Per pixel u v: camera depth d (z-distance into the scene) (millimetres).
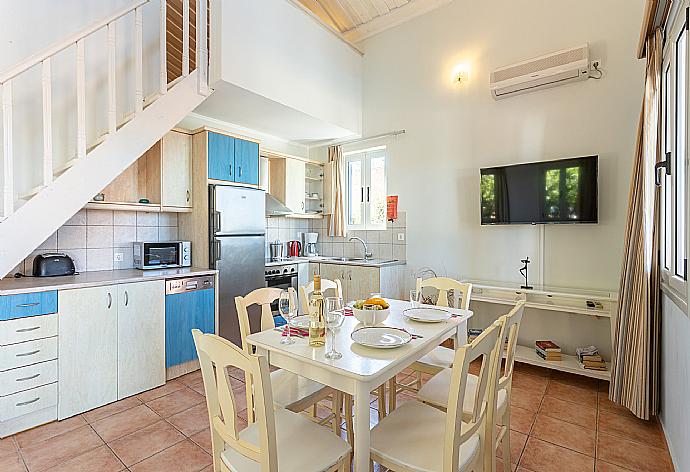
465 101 4055
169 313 3109
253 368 1104
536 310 3568
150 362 2939
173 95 3008
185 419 2463
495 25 3855
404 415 1587
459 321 2047
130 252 3535
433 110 4305
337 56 4496
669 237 2229
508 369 1742
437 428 1493
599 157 3229
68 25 3055
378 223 5012
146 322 2922
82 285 2551
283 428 1503
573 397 2793
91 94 3215
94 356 2607
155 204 3404
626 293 2502
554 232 3471
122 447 2139
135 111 2826
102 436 2254
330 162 5281
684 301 1771
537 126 3566
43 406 2363
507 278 3746
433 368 2141
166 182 3492
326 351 1547
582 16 3326
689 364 1688
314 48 4145
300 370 1545
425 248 4367
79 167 2533
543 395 2826
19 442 2184
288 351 1552
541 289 3299
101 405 2639
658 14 2184
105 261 3361
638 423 2408
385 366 1379
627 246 2518
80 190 2533
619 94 3150
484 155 3912
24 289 2293
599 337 3270
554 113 3469
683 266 1889
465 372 1147
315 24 4168
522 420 2457
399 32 4605
